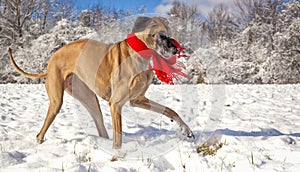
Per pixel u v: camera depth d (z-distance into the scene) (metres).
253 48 24.67
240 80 24.05
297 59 23.56
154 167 3.17
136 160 3.44
